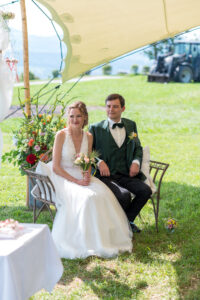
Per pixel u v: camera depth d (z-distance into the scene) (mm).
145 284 3258
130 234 4188
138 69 28406
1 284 2330
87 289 3158
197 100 17234
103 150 4465
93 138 4508
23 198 5805
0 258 2330
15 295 2316
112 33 4945
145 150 4625
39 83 21172
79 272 3461
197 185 6605
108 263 3637
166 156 8984
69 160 4238
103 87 20422
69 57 5070
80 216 3836
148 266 3592
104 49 5172
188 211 5168
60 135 4223
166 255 3836
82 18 4613
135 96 18297
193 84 20078
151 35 5152
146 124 13219
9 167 7762
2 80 3834
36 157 4953
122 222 4051
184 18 4867
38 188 4289
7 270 2314
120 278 3352
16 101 15195
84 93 18672
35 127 5094
